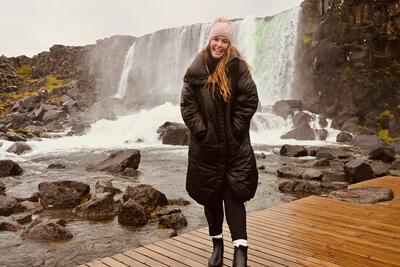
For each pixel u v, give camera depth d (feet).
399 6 95.71
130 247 20.35
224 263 12.21
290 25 113.80
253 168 10.52
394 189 24.47
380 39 96.48
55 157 58.39
